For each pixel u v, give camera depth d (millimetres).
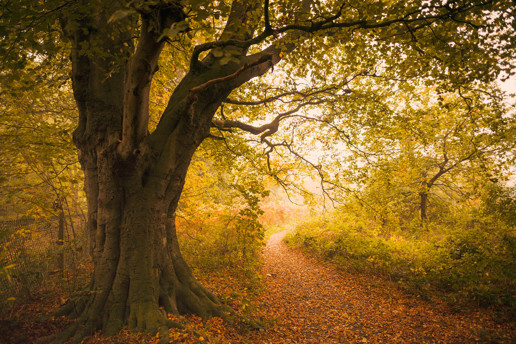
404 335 4867
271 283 8047
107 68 4422
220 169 8719
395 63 6121
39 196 6250
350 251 9516
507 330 4453
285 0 4277
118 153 4059
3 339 3289
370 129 9008
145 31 3119
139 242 4457
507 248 6879
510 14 4074
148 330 3936
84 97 4371
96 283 4441
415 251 8070
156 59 3426
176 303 4855
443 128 11008
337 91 8484
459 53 5051
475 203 12859
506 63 4746
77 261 6047
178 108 4664
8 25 3846
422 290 6523
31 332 3639
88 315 4137
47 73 5469
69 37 4309
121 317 4191
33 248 5969
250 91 8133
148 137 4723
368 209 9586
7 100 6676
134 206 4473
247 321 5004
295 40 4863
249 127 7191
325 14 4191
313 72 6215
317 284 8148
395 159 9352
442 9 4316
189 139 4852
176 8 3025
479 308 5344
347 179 9047
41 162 6477
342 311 6172
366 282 7742
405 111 8961
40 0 4176
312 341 4855
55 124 6926
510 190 11336
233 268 7930
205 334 4117
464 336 4512
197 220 9172
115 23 3955
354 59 5844
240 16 4777
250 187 8055
